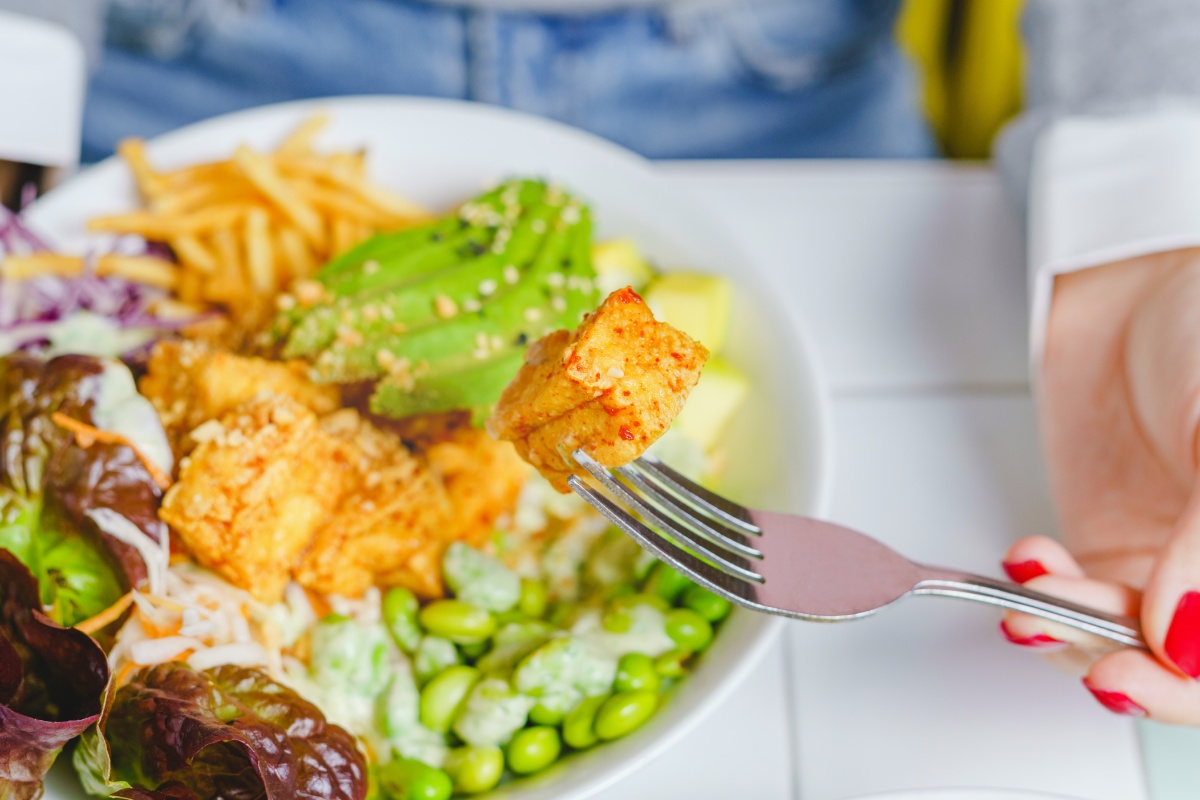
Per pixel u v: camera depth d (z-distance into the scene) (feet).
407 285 1.82
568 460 1.52
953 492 1.83
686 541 1.55
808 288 1.99
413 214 1.95
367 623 1.70
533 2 2.26
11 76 1.98
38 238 1.92
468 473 1.77
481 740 1.63
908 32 2.95
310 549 1.70
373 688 1.67
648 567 1.72
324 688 1.66
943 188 2.07
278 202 1.91
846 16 2.35
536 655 1.63
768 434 1.81
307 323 1.80
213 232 1.94
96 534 1.65
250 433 1.67
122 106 2.39
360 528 1.71
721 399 1.82
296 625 1.70
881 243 2.03
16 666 1.58
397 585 1.74
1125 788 1.64
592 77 2.33
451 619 1.67
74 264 1.91
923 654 1.72
